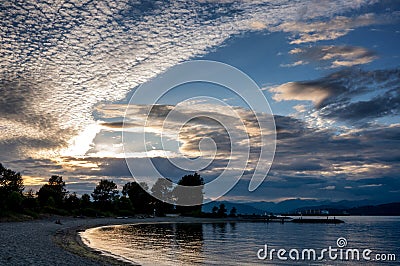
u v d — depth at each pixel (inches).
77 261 1002.7
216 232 2918.3
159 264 1160.2
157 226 3511.3
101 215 4298.7
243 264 1299.2
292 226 4660.4
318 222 6053.2
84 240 1780.3
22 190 3388.3
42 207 3565.5
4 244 1243.8
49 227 2332.7
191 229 3235.7
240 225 4571.9
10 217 2586.1
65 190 4274.1
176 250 1550.2
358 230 3754.9
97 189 4734.3
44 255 1056.2
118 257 1229.7
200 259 1348.4
